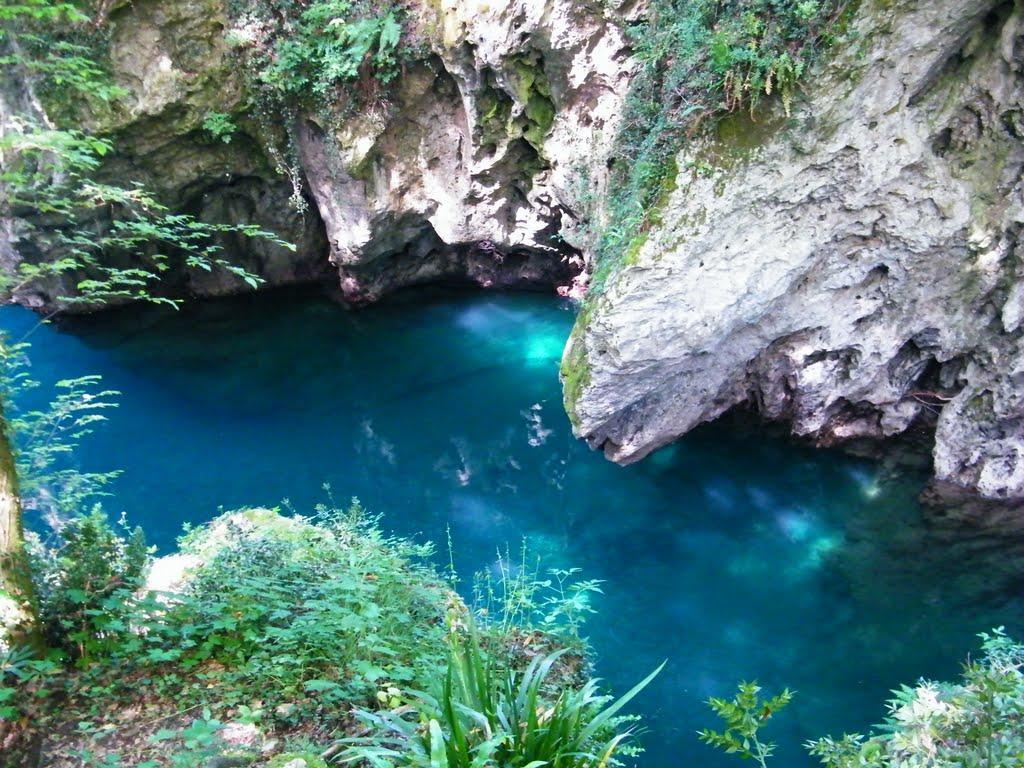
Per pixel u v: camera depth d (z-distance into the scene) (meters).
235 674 5.01
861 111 8.30
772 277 8.99
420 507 10.52
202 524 9.13
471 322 14.40
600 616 8.70
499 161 12.33
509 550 9.75
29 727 4.47
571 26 10.00
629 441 10.16
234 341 13.98
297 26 11.34
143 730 4.57
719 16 8.45
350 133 12.00
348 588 5.50
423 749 3.73
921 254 9.15
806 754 6.92
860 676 7.82
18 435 8.40
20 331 14.11
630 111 9.42
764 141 8.45
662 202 8.77
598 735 4.46
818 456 10.84
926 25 7.86
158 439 11.64
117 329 14.20
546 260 14.39
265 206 13.49
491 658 5.02
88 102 11.16
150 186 12.36
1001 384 9.44
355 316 14.55
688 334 8.91
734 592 8.98
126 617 5.14
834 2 7.91
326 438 11.80
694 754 6.96
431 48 11.14
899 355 10.09
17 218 12.10
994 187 8.75
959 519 9.67
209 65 11.45
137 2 10.89
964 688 5.04
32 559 5.38
